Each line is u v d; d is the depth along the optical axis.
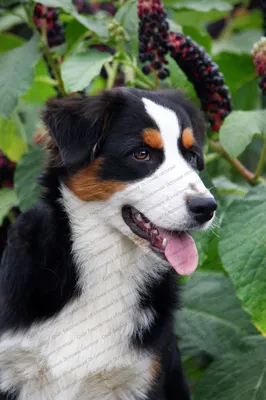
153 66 5.56
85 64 5.48
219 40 8.18
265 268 4.75
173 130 4.63
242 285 4.76
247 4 8.31
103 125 4.64
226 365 5.18
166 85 6.22
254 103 7.22
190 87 5.76
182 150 4.67
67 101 4.77
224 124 5.25
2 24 6.85
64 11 5.76
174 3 6.40
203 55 5.54
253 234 4.85
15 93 5.35
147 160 4.60
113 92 4.74
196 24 7.18
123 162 4.59
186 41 5.49
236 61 6.21
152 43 5.51
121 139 4.60
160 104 4.72
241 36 8.22
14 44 6.34
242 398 4.98
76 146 4.59
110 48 6.54
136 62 6.02
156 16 5.45
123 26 5.81
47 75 6.36
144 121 4.61
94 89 6.63
